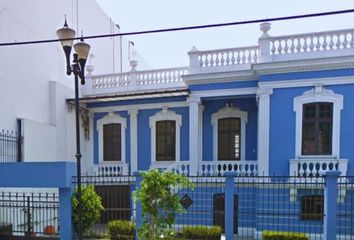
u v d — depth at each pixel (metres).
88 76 17.17
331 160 11.87
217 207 12.92
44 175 9.93
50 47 15.38
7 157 12.10
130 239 10.16
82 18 18.42
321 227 10.66
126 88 16.55
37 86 14.30
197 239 10.47
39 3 14.56
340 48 11.97
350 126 11.87
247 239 12.05
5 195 10.80
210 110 15.41
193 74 14.26
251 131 14.80
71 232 9.87
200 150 15.19
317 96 12.17
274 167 12.50
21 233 11.22
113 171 16.61
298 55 12.38
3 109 12.20
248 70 13.52
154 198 8.20
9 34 12.62
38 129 13.80
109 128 17.27
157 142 16.41
